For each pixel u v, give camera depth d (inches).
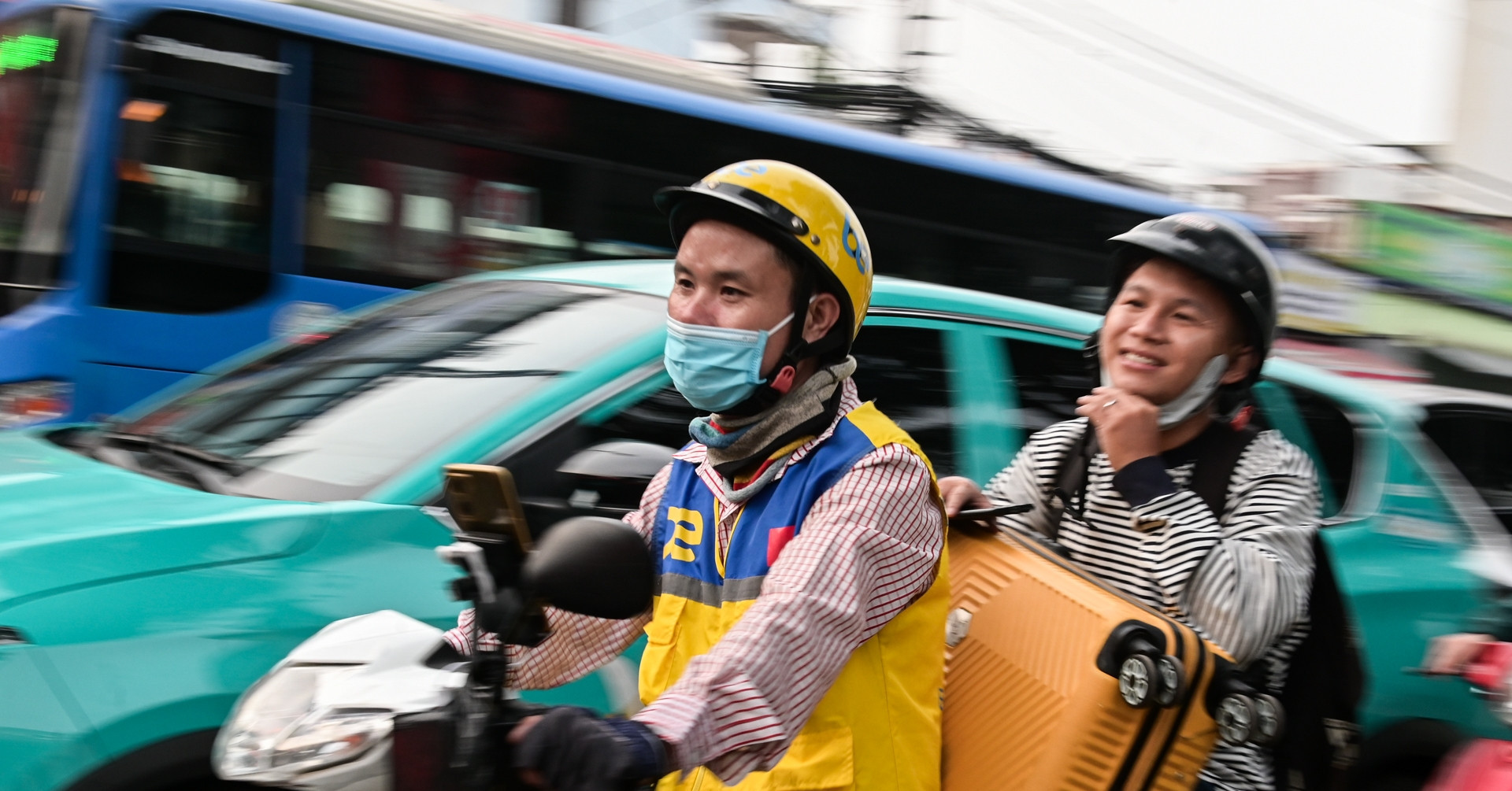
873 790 67.4
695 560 72.6
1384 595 151.4
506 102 323.0
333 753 58.6
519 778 56.6
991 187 390.9
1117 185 428.1
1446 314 630.5
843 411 72.3
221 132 287.1
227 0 287.1
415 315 151.6
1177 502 82.3
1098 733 72.1
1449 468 175.0
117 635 96.0
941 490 88.0
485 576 60.2
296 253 294.5
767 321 69.3
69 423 265.7
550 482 117.2
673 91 345.4
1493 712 105.1
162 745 95.1
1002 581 81.0
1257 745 73.2
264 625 100.4
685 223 73.2
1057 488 91.7
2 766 90.4
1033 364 149.6
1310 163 624.4
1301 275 606.2
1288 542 81.7
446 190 314.8
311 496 115.5
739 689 58.6
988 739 76.4
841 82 426.9
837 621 63.4
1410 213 623.2
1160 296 84.8
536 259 325.7
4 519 106.2
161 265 278.5
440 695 59.6
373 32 305.0
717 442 71.9
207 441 134.0
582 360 126.8
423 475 114.9
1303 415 163.3
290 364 148.2
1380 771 150.7
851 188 370.0
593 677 110.1
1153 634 72.4
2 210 271.1
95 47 271.9
